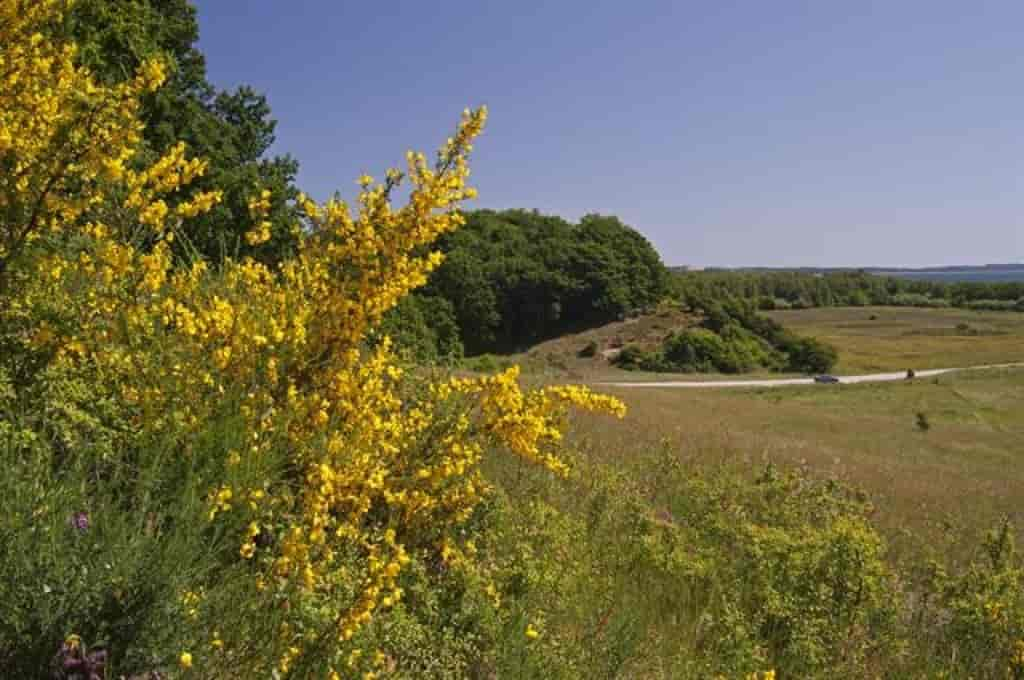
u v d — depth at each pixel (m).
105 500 2.61
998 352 88.12
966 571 7.09
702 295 87.81
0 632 2.16
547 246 82.38
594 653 3.86
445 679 3.19
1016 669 5.06
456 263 69.38
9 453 2.70
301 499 3.32
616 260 82.50
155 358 3.46
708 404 32.41
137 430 3.28
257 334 3.58
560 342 76.81
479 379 4.09
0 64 3.34
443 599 3.68
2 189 3.05
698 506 7.58
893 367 78.75
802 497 8.62
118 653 2.25
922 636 5.60
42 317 3.21
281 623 2.58
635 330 78.88
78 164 3.15
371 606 2.58
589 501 6.27
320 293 3.72
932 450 27.12
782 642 4.95
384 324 5.45
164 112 13.77
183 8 15.94
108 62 9.27
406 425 3.94
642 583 5.24
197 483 2.83
